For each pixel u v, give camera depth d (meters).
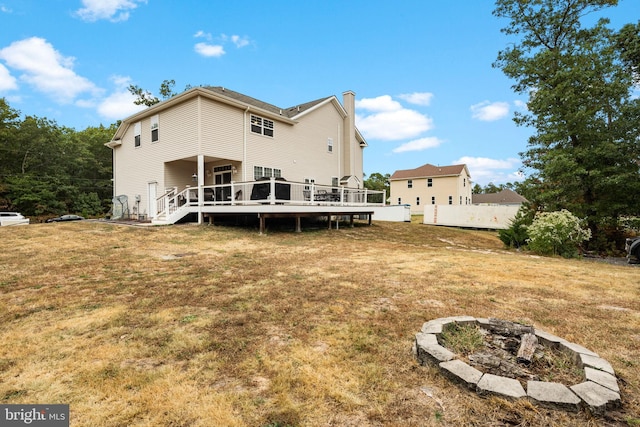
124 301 4.09
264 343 2.89
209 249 7.96
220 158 13.13
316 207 12.21
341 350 2.75
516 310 3.79
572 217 9.88
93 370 2.45
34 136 29.30
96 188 33.16
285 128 15.76
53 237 9.00
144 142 14.99
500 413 1.89
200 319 3.47
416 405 2.00
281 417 1.91
